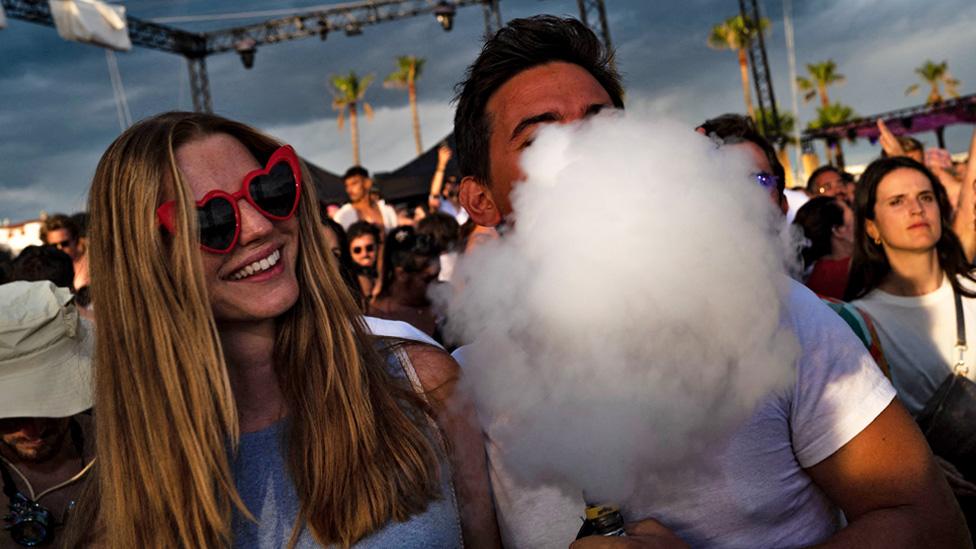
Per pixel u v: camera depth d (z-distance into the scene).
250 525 1.25
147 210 1.21
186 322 1.21
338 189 12.50
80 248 4.55
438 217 4.48
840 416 1.24
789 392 1.25
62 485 1.73
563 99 1.34
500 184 1.42
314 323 1.35
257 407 1.34
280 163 1.28
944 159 5.09
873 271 2.78
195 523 1.20
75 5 11.13
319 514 1.24
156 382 1.22
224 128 1.30
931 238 2.61
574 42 1.42
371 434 1.29
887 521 1.20
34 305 1.67
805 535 1.29
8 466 1.72
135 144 1.23
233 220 1.22
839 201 3.56
